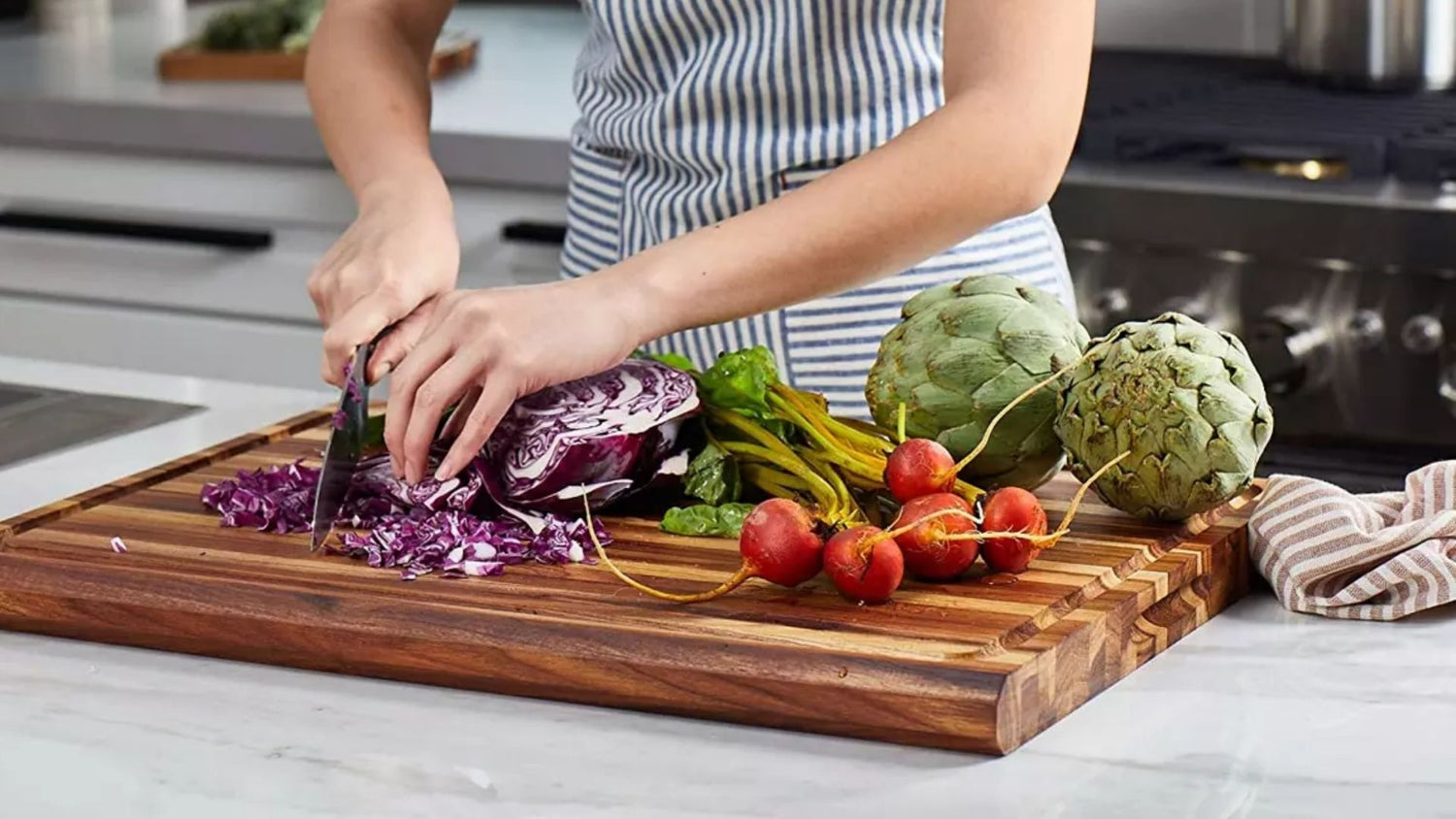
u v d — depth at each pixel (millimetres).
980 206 1315
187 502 1368
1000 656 1043
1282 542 1241
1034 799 962
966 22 1353
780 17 1535
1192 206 2166
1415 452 2141
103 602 1188
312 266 2545
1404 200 2084
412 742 1044
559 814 953
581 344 1266
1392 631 1189
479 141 2402
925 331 1320
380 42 1697
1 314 2725
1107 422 1251
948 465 1200
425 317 1397
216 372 2627
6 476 1501
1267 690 1097
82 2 3340
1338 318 2137
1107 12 2951
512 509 1317
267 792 982
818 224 1304
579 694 1097
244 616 1156
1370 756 1003
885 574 1120
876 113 1542
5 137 2684
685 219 1600
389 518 1303
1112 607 1120
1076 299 2252
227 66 2775
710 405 1359
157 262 2625
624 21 1605
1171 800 958
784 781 991
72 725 1068
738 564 1228
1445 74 2502
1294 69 2605
